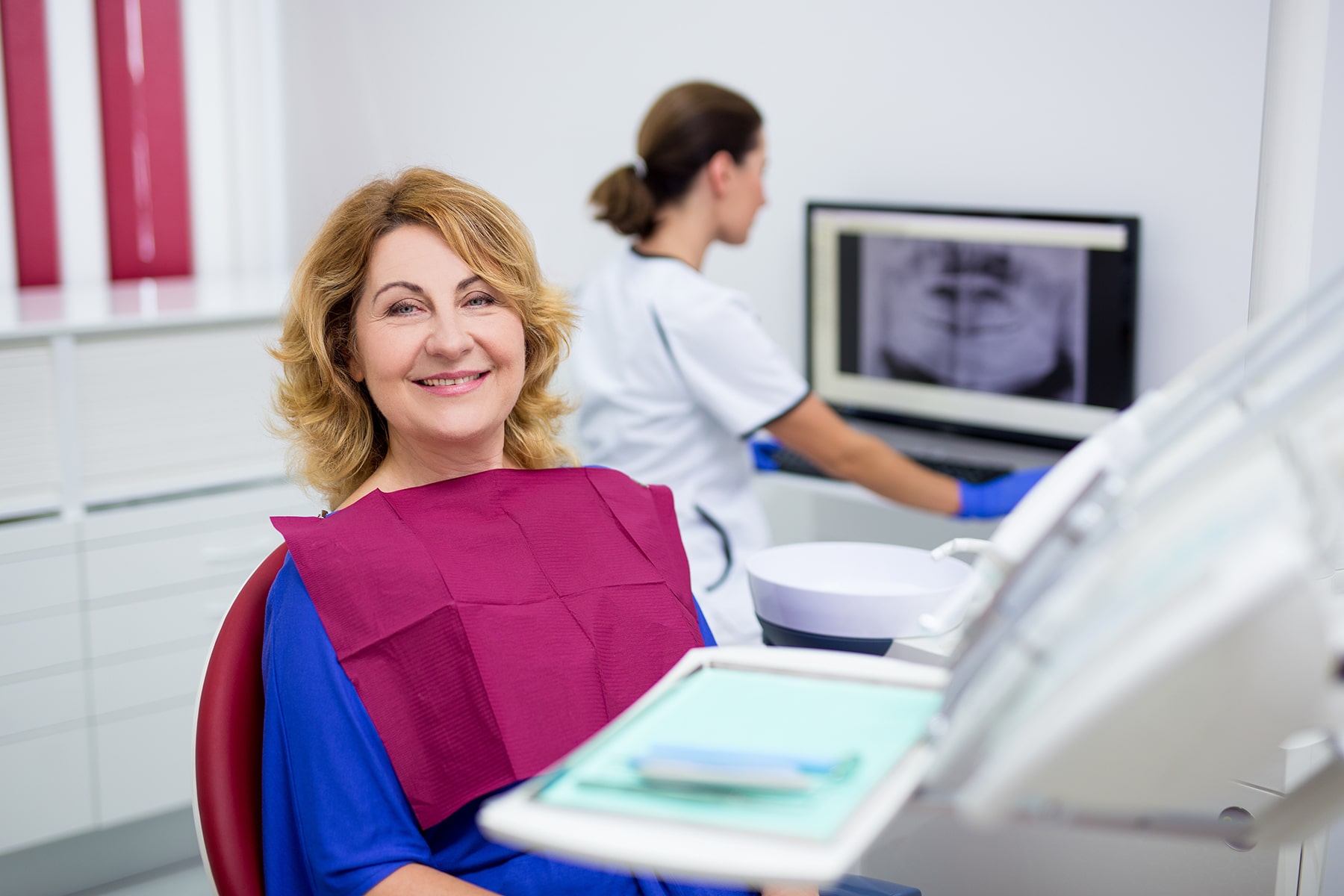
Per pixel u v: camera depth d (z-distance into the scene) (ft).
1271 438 1.80
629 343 6.37
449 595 3.68
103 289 9.84
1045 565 1.96
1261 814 2.06
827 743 2.20
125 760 7.95
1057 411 6.81
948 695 2.08
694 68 8.42
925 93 7.25
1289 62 5.50
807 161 8.00
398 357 3.85
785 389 6.08
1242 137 5.78
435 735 3.53
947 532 7.27
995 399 7.12
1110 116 6.37
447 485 4.00
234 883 3.45
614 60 8.79
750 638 6.22
